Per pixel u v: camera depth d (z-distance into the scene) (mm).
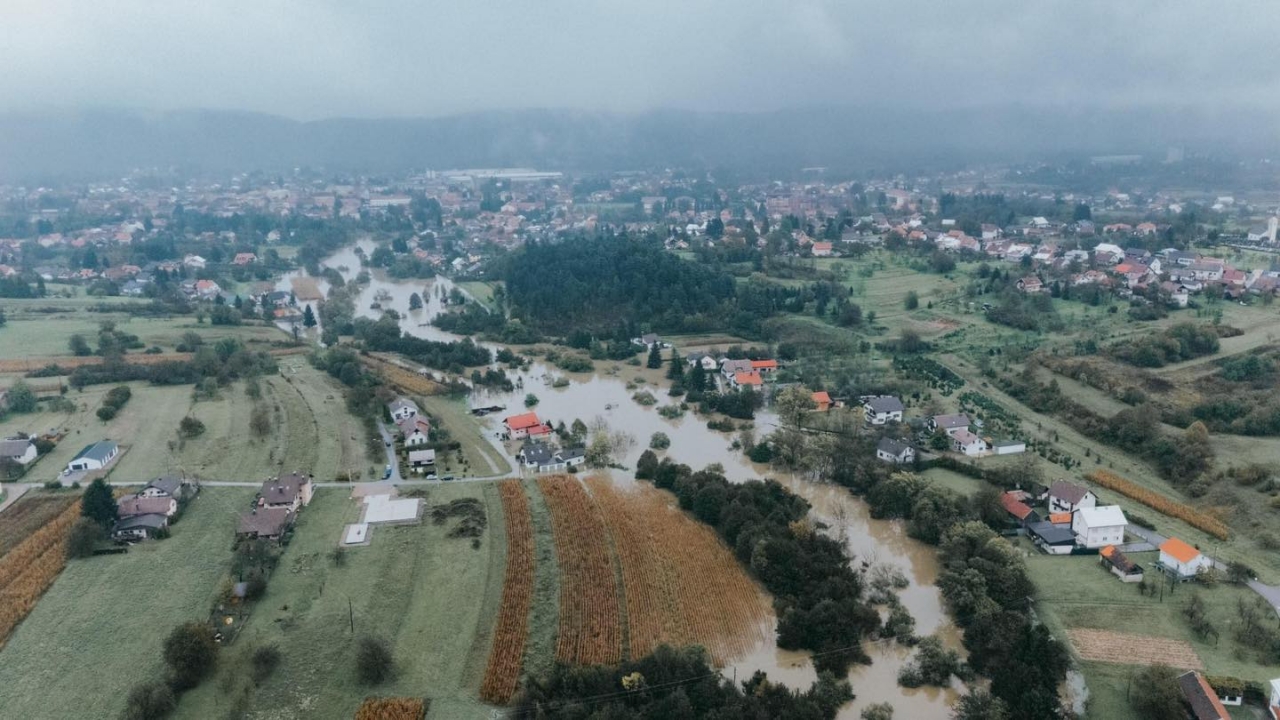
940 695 91562
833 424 163375
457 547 116625
